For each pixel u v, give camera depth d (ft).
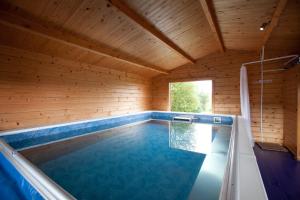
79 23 9.76
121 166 7.81
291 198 7.73
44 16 8.65
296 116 11.78
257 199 2.96
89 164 8.00
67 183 6.27
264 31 12.05
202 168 7.10
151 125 17.19
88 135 13.04
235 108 17.71
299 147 11.43
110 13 9.52
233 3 9.66
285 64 14.29
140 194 5.55
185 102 35.86
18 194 4.80
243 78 15.16
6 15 7.62
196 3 10.14
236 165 4.52
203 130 15.02
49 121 12.17
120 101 18.51
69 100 13.55
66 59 13.37
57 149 9.77
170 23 11.69
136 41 13.43
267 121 15.84
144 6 9.52
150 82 23.45
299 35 11.98
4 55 10.02
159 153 9.54
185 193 5.56
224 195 3.30
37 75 11.56
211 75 19.01
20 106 10.68
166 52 16.78
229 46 16.98
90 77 15.28
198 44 16.11
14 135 9.54
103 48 12.88
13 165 5.62
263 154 12.88
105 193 5.61
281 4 8.36
